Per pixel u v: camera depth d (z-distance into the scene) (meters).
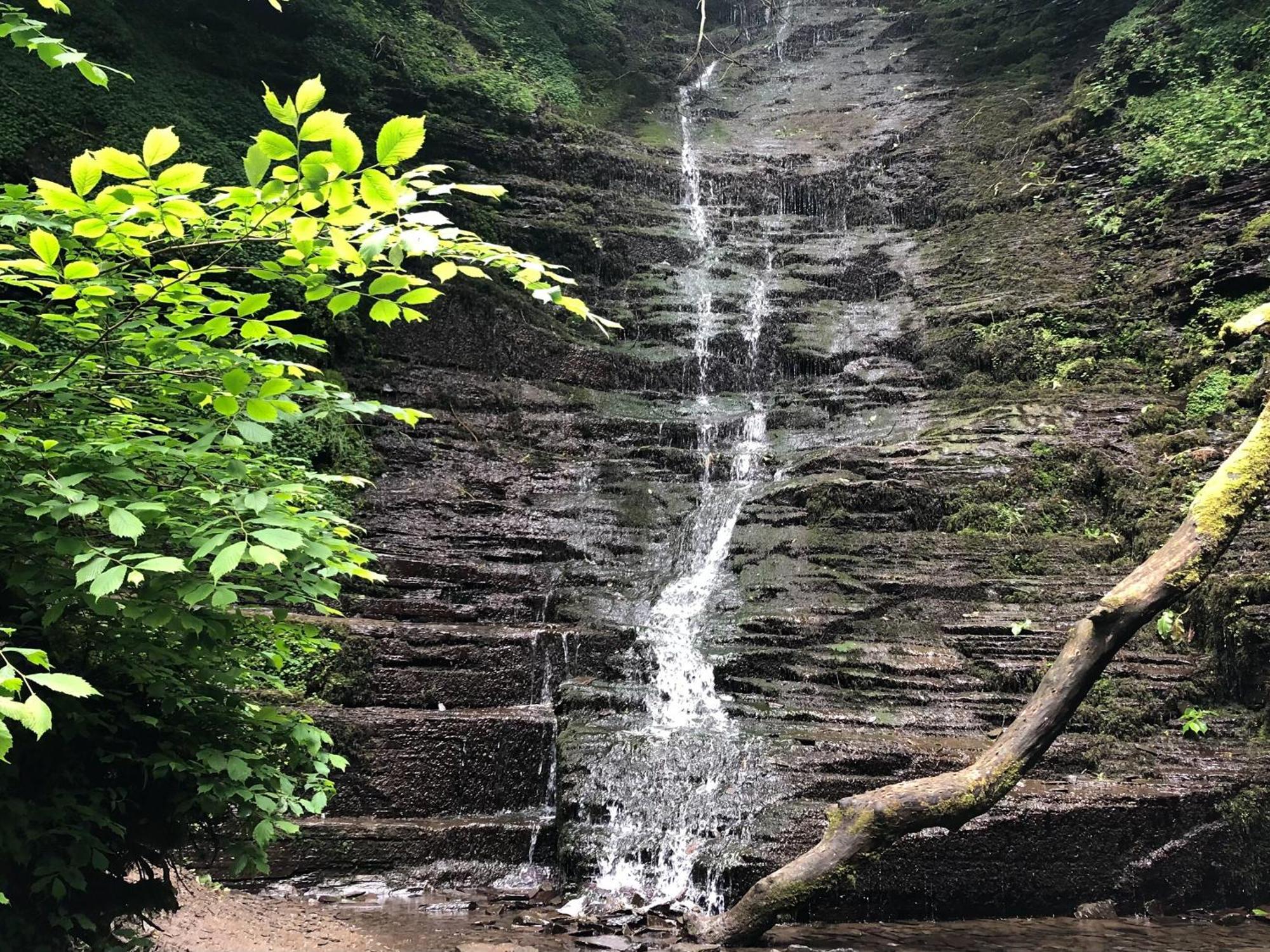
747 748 6.62
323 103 14.55
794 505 10.41
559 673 7.98
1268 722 7.14
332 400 3.07
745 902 4.92
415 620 8.31
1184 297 11.76
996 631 8.07
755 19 24.61
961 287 14.18
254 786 3.40
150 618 2.75
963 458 10.41
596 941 4.99
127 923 4.29
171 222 2.30
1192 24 15.11
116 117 11.66
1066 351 12.17
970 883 5.77
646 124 20.36
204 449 2.72
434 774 6.73
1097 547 9.25
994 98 18.27
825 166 17.75
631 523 10.53
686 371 13.77
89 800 3.16
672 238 16.00
